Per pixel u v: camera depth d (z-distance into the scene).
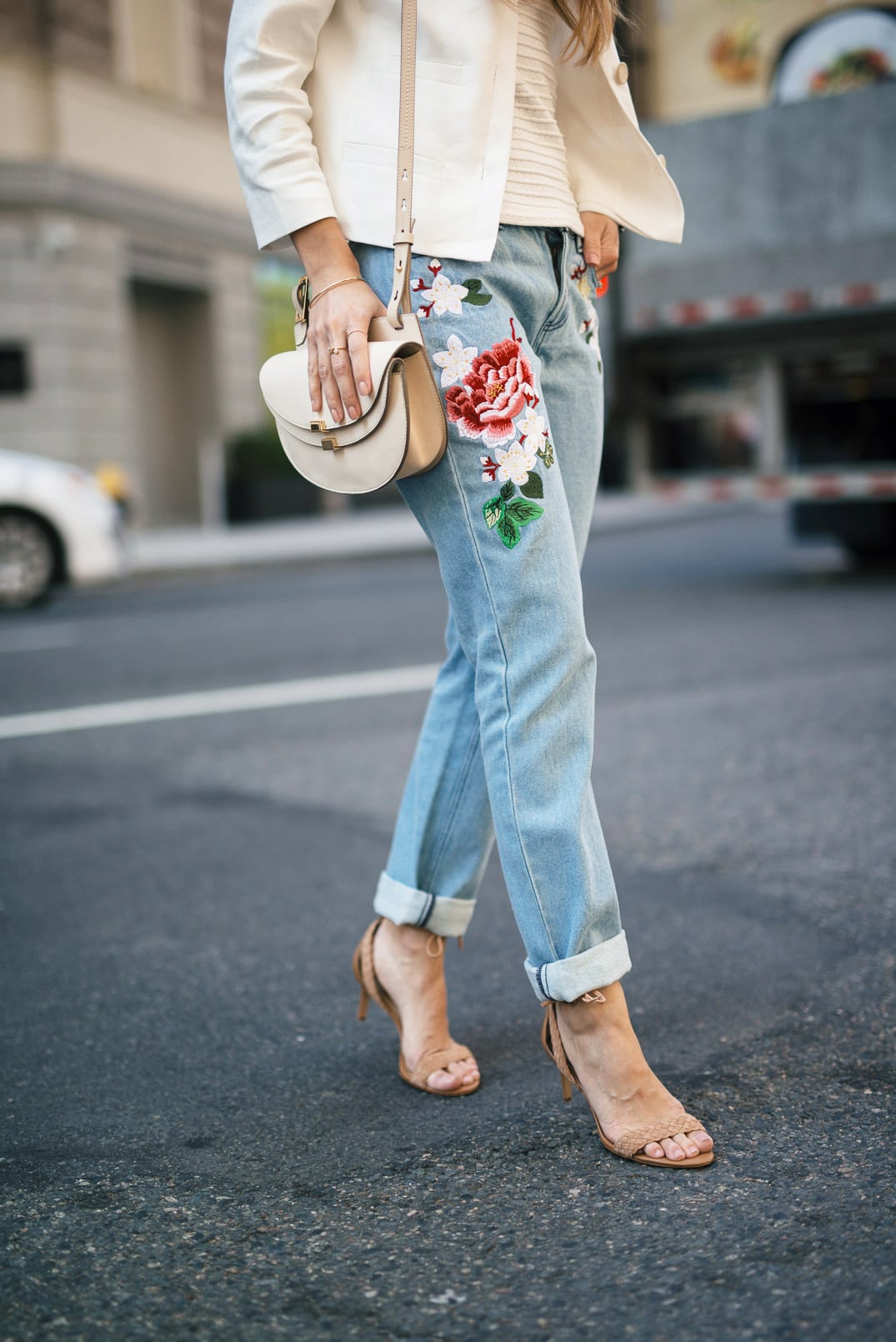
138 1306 1.40
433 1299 1.39
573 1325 1.33
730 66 6.47
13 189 14.44
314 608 7.90
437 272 1.64
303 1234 1.54
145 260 16.22
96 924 2.74
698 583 8.04
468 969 2.39
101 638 6.96
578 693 1.69
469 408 1.65
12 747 4.39
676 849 2.99
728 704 4.45
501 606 1.67
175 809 3.57
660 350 6.79
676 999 2.18
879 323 6.23
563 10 1.75
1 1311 1.40
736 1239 1.47
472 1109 1.85
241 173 1.69
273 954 2.53
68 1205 1.63
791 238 6.27
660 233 1.94
